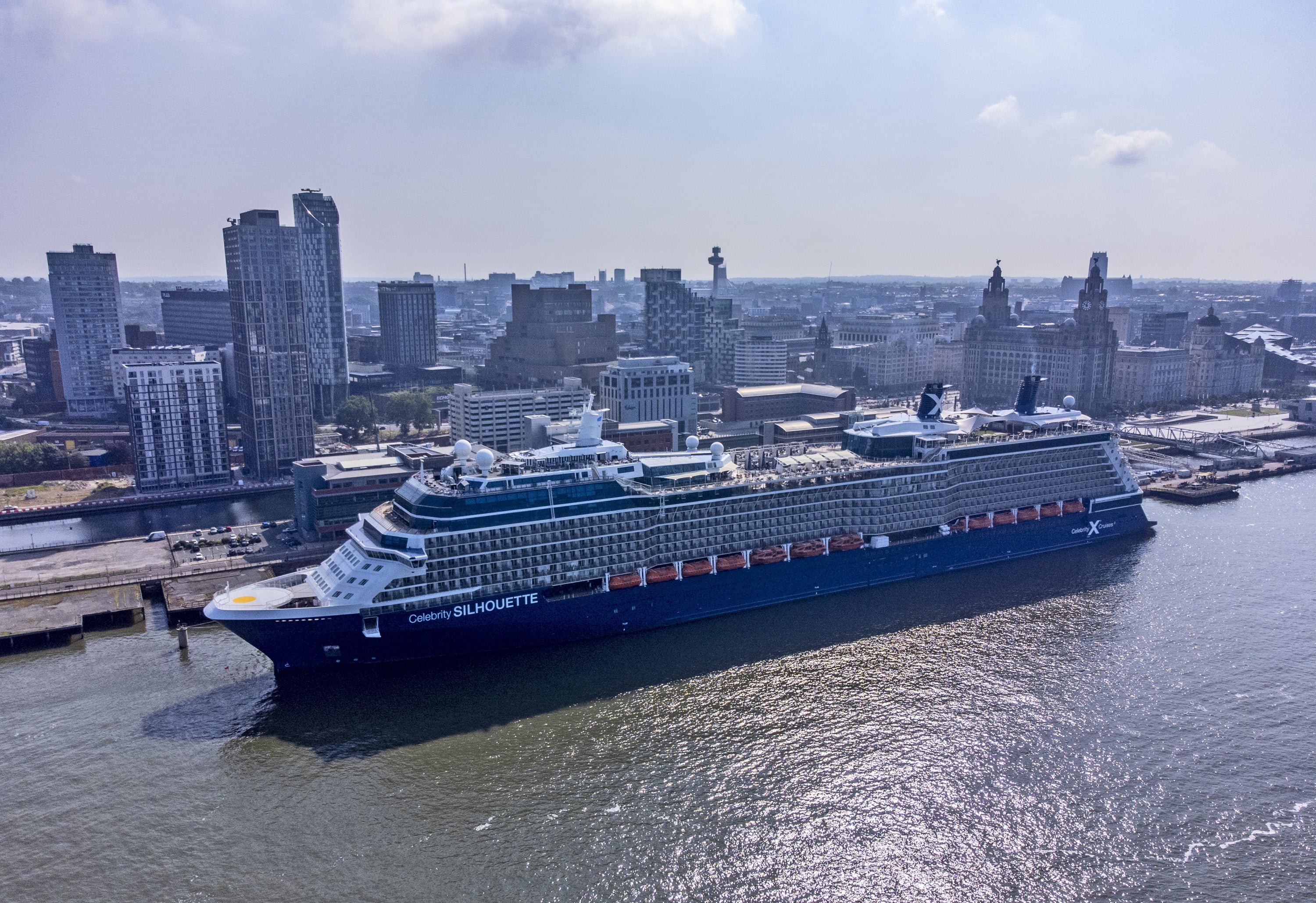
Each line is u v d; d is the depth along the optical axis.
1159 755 119.00
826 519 176.38
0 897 93.69
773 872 98.00
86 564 192.75
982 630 158.50
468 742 121.81
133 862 99.19
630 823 105.88
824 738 123.38
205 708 131.12
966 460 191.12
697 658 147.12
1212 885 95.81
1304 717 128.12
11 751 120.00
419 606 138.38
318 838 103.06
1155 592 177.88
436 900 93.56
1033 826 105.44
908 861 99.81
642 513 155.50
